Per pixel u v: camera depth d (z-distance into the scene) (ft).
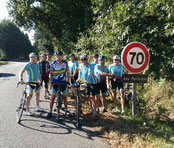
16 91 25.26
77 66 20.30
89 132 12.14
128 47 11.84
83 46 34.58
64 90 15.37
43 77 21.53
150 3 16.72
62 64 14.94
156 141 10.21
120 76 15.83
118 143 10.51
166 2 15.15
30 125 13.25
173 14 14.70
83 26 56.08
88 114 15.57
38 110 16.67
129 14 18.08
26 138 11.14
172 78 17.21
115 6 21.62
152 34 17.11
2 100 20.15
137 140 10.46
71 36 58.18
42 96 22.95
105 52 22.17
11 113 15.72
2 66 84.23
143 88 18.84
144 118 13.78
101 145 10.37
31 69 15.47
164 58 16.51
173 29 14.32
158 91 16.83
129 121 13.10
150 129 11.80
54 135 11.64
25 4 63.41
